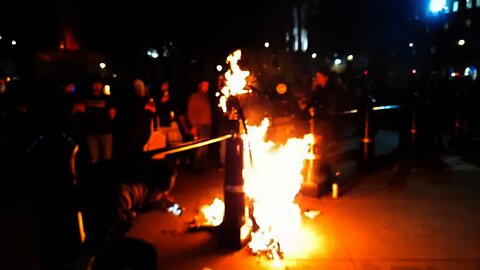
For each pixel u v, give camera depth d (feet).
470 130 32.01
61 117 8.21
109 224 8.19
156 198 9.77
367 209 17.44
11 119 18.02
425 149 29.81
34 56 28.55
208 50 61.87
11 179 7.15
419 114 29.07
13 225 16.06
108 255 8.42
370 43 52.47
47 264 7.56
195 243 14.19
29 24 39.55
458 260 12.71
